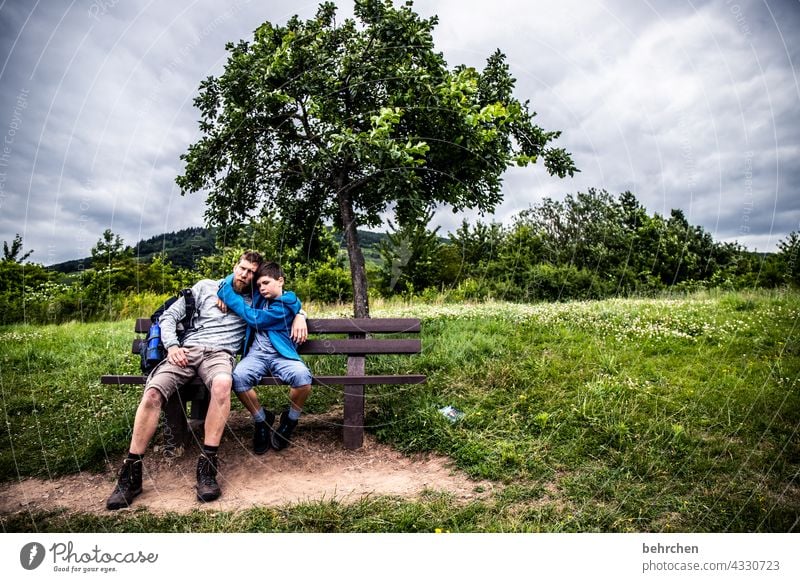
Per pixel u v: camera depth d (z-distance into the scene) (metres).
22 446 4.08
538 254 14.00
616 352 5.69
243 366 3.71
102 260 13.62
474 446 3.74
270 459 3.79
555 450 3.68
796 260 11.09
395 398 4.64
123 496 3.19
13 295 13.04
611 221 14.98
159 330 3.66
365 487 3.37
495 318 7.47
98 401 4.88
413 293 12.02
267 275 3.91
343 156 5.77
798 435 3.77
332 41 5.96
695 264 14.86
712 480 3.25
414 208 5.44
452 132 5.72
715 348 5.88
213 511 3.09
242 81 5.55
